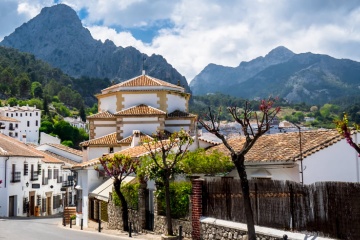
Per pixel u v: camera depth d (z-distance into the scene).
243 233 19.30
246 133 18.14
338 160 24.42
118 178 32.62
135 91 44.28
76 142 150.88
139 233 27.58
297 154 23.88
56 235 26.41
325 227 15.90
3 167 50.47
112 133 44.00
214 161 27.00
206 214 22.27
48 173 64.12
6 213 50.34
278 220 18.05
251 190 19.53
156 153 27.48
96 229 32.25
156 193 26.23
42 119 174.75
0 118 135.38
